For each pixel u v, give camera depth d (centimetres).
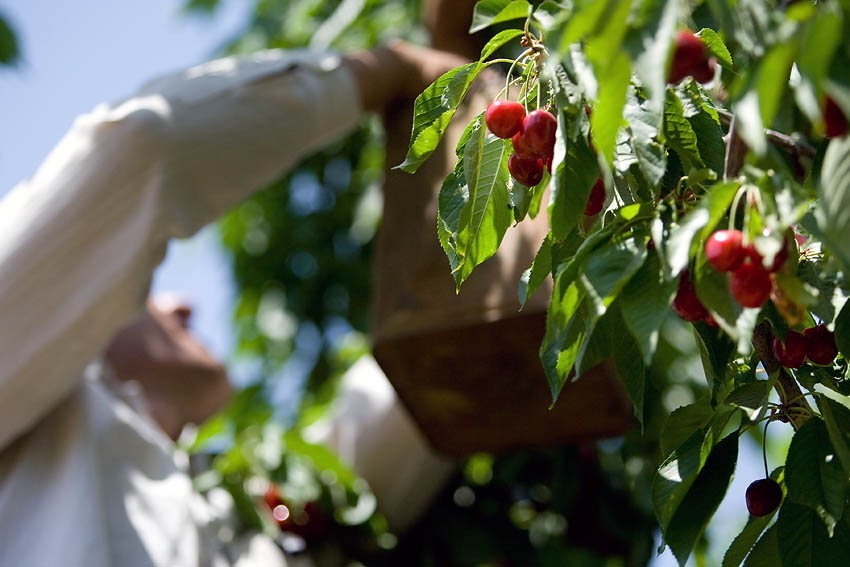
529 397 311
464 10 328
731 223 138
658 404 432
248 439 401
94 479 319
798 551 167
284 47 542
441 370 302
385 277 298
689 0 170
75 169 291
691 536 165
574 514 445
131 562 313
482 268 282
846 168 134
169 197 295
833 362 181
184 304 421
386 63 323
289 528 388
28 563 300
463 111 286
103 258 292
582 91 154
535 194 171
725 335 169
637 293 143
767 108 123
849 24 121
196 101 298
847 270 135
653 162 150
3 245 288
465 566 438
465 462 458
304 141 313
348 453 411
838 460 162
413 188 300
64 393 308
